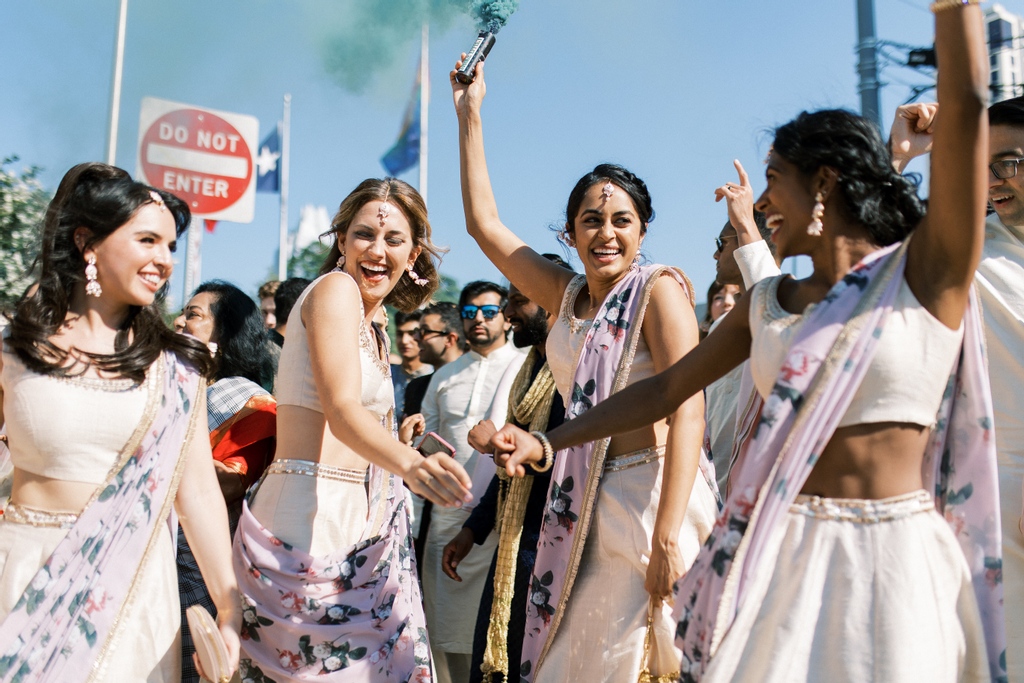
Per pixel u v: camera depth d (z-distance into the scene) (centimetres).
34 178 924
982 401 240
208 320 437
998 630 241
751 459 229
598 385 324
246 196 882
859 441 229
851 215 237
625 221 339
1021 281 332
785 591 226
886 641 218
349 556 316
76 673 270
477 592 520
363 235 340
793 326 236
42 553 278
